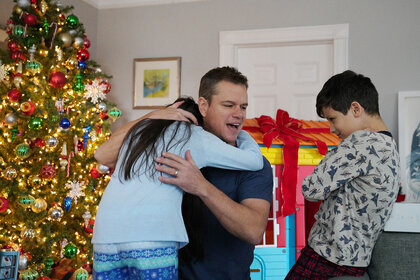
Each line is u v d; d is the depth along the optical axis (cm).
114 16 445
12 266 213
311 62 400
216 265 127
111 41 445
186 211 129
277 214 195
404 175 363
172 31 429
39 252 266
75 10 412
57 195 279
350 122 134
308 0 397
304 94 400
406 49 377
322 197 126
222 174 130
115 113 319
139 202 110
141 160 114
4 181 252
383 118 378
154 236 107
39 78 275
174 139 118
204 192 111
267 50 409
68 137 295
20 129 269
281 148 199
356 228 123
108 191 117
